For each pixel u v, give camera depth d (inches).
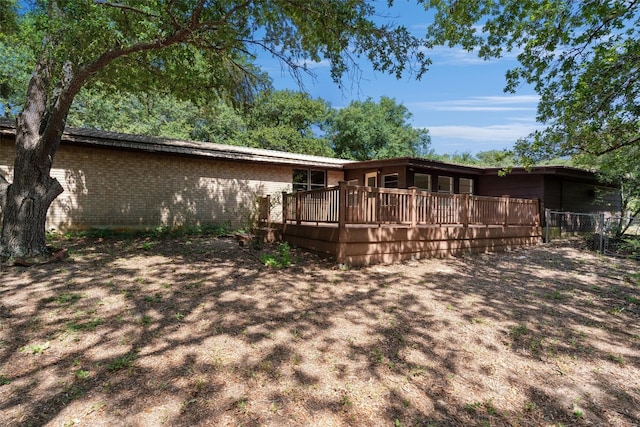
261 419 99.3
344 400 109.4
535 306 201.8
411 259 315.0
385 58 272.5
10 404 101.1
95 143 394.3
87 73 233.5
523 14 263.4
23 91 721.0
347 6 243.8
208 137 1066.7
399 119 1412.4
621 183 534.9
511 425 102.3
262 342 143.5
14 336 139.4
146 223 452.4
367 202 289.9
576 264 333.1
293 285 221.1
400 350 142.1
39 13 220.7
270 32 288.7
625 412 109.3
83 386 110.3
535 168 510.9
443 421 102.6
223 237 430.6
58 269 234.7
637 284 258.4
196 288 206.7
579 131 290.8
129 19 244.5
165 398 106.1
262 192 550.3
